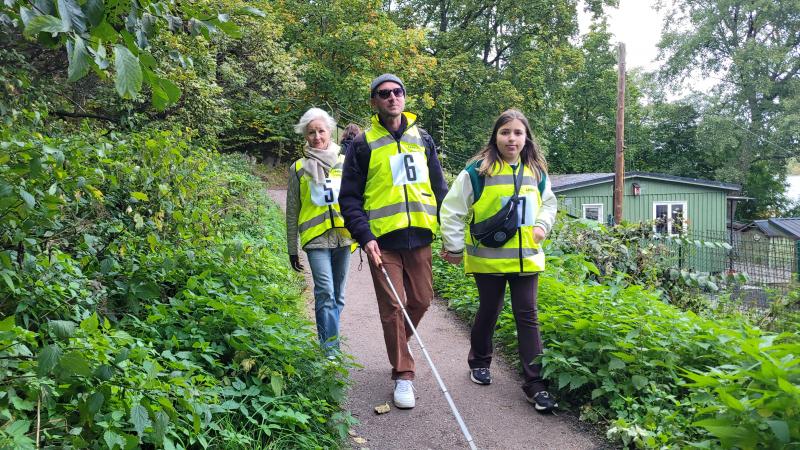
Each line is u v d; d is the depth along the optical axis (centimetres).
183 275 414
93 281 313
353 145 372
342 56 2277
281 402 311
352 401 372
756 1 3706
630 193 2309
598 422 341
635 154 4356
